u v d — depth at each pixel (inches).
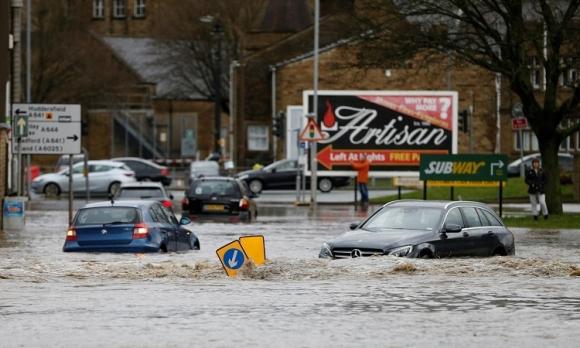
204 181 4281.5
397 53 4128.9
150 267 2261.3
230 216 4215.1
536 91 6865.2
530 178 4040.4
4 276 2117.4
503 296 1820.9
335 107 5531.5
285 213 4746.6
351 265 2226.9
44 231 3587.6
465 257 2434.8
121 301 1758.1
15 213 3727.9
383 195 6190.9
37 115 3718.0
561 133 4210.1
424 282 2022.6
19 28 5083.7
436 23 4414.4
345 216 4517.7
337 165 5531.5
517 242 3159.5
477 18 4106.8
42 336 1416.1
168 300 1771.7
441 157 4370.1
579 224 3841.0
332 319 1561.3
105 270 2212.1
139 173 7411.4
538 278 2092.8
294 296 1819.6
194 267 2269.9
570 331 1457.9
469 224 2487.7
